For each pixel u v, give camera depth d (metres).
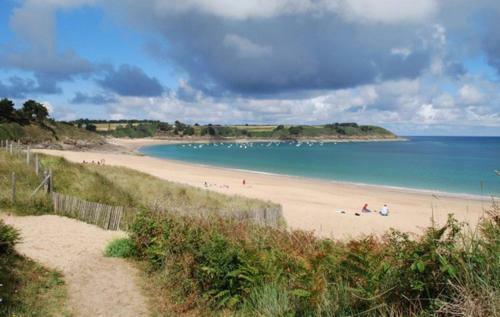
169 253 8.73
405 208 30.27
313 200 33.28
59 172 20.89
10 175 18.17
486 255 3.76
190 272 7.59
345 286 4.84
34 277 7.86
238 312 6.29
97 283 8.11
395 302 4.22
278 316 5.27
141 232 10.08
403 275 4.31
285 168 71.06
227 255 7.09
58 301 7.00
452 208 30.30
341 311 4.65
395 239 4.75
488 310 3.35
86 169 26.14
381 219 25.12
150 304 7.17
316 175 58.91
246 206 22.17
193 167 65.62
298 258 6.35
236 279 6.84
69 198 15.53
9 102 102.44
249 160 92.69
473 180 52.28
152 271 8.82
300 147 187.62
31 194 16.30
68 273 8.53
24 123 103.88
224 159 95.62
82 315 6.59
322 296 4.91
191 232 8.72
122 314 6.72
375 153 127.81
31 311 6.35
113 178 25.84
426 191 41.19
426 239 4.20
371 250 4.97
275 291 5.75
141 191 22.62
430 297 4.08
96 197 17.95
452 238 4.26
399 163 83.75
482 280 3.48
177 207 14.29
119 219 14.14
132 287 7.98
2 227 9.20
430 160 93.25
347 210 28.72
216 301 6.87
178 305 7.00
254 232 9.06
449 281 3.62
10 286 7.01
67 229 13.12
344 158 101.88
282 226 16.12
